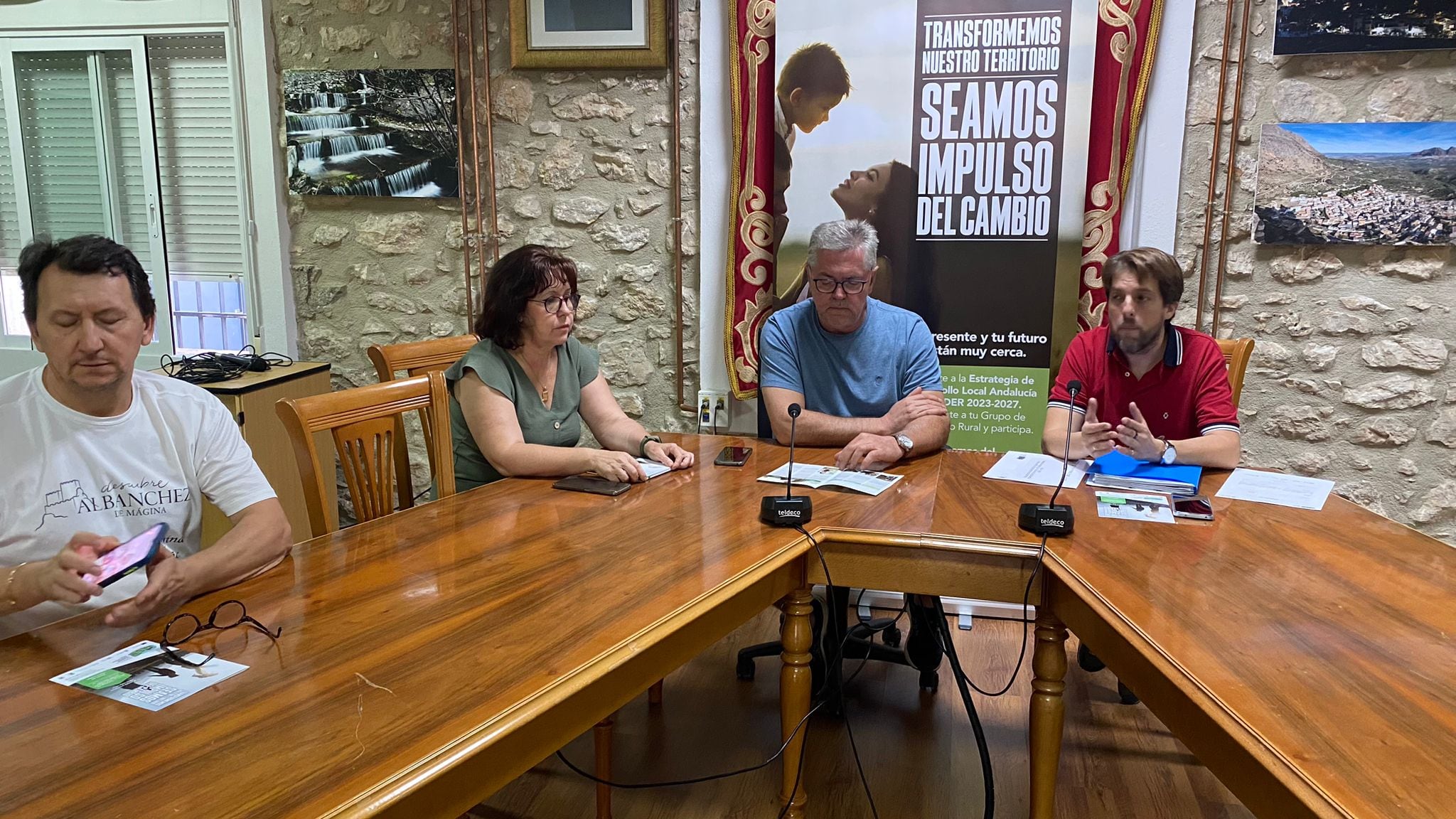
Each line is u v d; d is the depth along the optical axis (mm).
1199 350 2234
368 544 1701
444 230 3355
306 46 3348
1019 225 2855
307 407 1913
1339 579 1515
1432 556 1630
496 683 1160
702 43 3008
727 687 2646
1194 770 2184
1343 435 2812
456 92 3238
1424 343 2705
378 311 3465
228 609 1397
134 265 1470
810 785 2135
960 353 2955
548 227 3273
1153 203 2812
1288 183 2725
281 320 3521
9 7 3535
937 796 2094
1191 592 1461
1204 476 2133
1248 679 1173
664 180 3162
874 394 2494
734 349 3117
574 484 2070
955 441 3004
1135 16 2689
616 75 3137
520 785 2168
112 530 1534
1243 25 2688
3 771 962
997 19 2770
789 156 2971
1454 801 927
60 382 1497
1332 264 2746
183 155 3568
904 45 2836
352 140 3334
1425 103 2615
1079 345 2365
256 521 1570
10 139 3650
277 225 3459
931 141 2867
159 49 3502
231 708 1099
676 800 2098
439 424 2188
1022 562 1666
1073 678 2672
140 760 985
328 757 992
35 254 1398
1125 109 2744
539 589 1476
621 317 3277
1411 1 2533
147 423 1572
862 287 2320
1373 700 1122
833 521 1821
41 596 1250
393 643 1278
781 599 1947
